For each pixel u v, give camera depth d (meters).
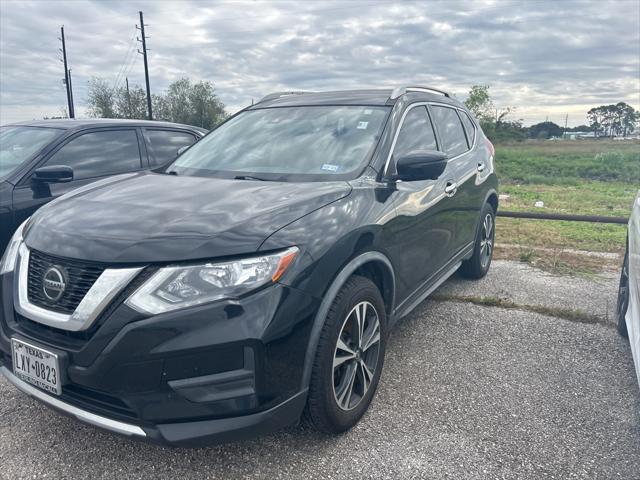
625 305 3.89
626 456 2.57
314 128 3.61
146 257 2.20
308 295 2.37
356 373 2.81
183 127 6.36
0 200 4.32
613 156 29.14
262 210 2.52
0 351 2.61
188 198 2.75
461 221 4.41
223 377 2.17
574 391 3.20
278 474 2.46
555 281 5.37
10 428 2.83
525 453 2.59
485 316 4.39
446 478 2.41
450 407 3.01
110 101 50.28
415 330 4.11
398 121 3.60
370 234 2.81
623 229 8.23
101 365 2.15
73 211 2.71
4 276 2.61
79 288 2.28
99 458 2.58
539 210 10.41
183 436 2.15
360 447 2.65
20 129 5.34
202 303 2.15
